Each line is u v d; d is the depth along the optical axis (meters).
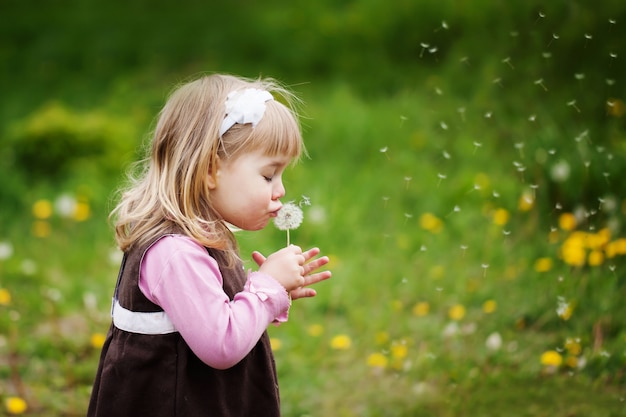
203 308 2.38
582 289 4.55
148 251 2.48
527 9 6.64
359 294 5.39
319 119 8.79
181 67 11.84
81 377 4.45
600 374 4.02
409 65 10.12
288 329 4.90
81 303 5.54
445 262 5.66
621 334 4.14
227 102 2.58
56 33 13.68
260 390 2.65
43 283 5.84
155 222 2.54
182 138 2.60
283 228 2.70
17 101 11.32
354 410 4.07
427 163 7.39
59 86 11.85
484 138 7.26
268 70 11.14
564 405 3.84
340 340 4.61
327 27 11.62
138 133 9.35
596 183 5.45
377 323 4.91
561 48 6.11
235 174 2.56
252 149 2.54
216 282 2.45
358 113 8.66
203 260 2.46
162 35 12.82
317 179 7.31
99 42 13.01
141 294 2.47
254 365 2.64
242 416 2.58
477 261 5.62
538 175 5.73
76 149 8.42
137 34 13.12
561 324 4.48
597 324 4.29
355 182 7.23
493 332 4.61
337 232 6.34
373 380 4.35
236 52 11.91
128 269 2.52
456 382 4.16
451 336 4.62
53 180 8.26
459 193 6.59
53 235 6.87
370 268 5.74
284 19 12.28
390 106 8.80
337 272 5.66
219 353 2.36
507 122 7.16
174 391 2.47
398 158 7.58
